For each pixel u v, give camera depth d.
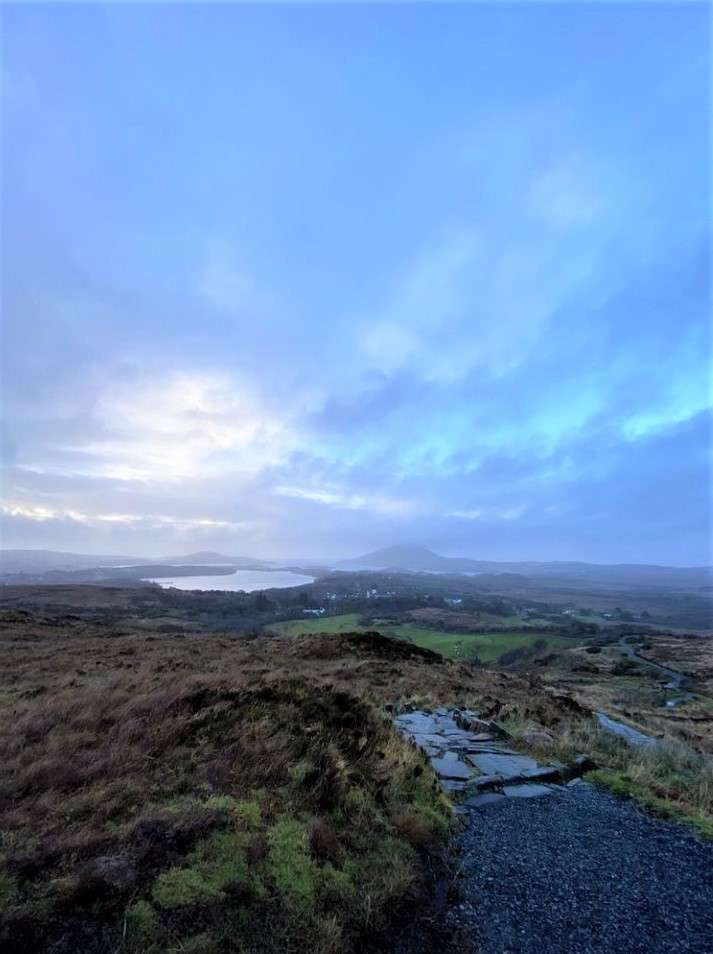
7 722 7.64
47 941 3.09
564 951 3.76
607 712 15.11
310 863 4.19
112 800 4.75
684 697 32.09
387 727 7.96
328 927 3.60
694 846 5.39
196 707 7.77
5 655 17.86
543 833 5.57
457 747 8.04
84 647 20.98
